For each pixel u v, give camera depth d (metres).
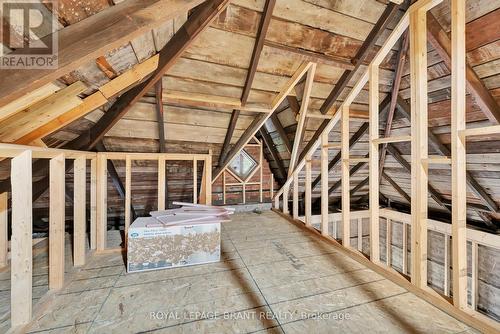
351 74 2.29
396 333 1.16
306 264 1.94
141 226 1.82
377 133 1.79
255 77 2.20
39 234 2.99
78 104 1.48
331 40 1.98
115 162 2.73
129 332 1.17
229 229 2.95
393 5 1.78
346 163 2.16
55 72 0.87
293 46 1.95
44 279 1.70
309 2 1.66
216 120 2.62
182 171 3.21
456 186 1.25
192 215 2.12
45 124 1.44
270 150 3.89
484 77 1.87
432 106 2.42
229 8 1.57
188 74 2.02
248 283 1.64
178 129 2.60
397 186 4.11
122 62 1.44
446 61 1.89
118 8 0.90
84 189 1.91
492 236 2.78
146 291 1.54
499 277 2.92
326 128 2.47
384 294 1.50
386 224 4.19
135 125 2.40
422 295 1.45
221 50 1.85
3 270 1.87
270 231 2.86
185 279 1.70
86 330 1.18
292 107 2.77
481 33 1.66
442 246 3.55
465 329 1.17
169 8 0.94
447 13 1.72
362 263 1.94
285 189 3.67
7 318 1.30
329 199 4.93
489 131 1.10
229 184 4.07
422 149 1.46
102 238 2.23
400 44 2.15
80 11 0.91
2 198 1.90
